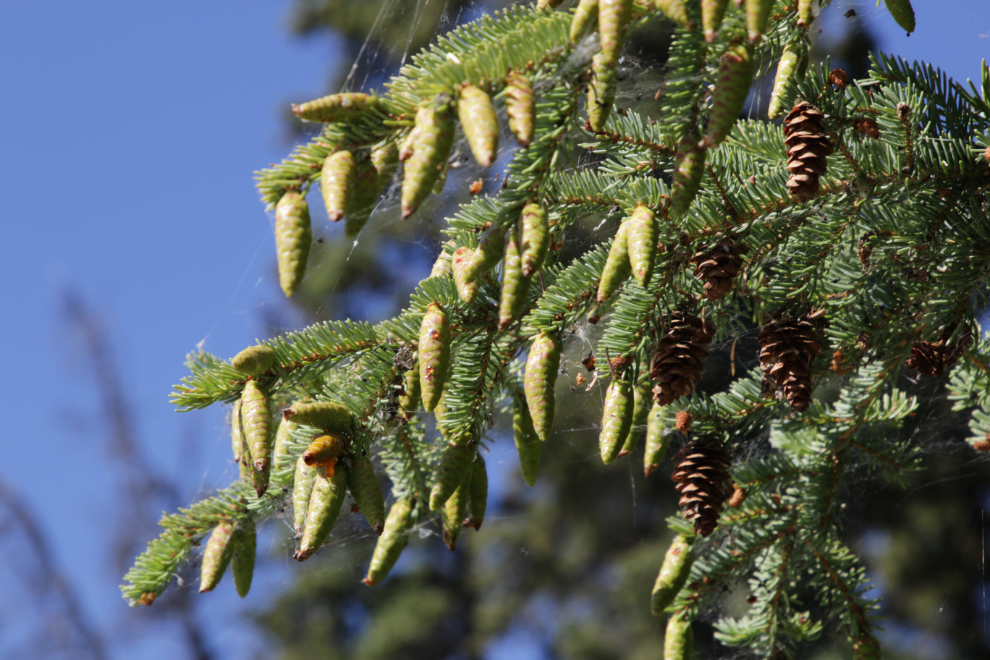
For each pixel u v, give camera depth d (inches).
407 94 71.0
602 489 200.8
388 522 75.7
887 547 176.2
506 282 71.8
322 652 220.2
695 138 71.8
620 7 70.6
